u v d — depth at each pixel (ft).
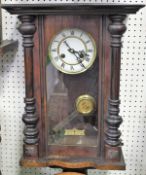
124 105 2.70
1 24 2.46
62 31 2.03
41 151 2.17
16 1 2.51
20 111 2.75
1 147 2.84
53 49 2.08
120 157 2.12
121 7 1.83
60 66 2.12
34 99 2.08
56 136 2.21
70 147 2.17
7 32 2.57
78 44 2.07
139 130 2.75
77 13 1.92
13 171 2.89
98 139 2.15
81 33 2.04
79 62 2.11
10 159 2.86
